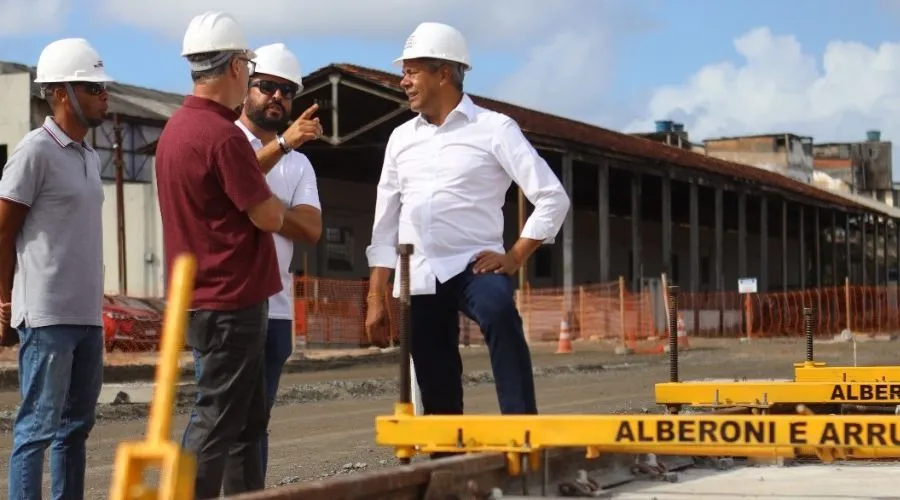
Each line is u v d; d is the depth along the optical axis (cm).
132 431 1155
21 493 524
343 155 3419
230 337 473
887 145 8656
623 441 442
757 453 506
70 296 533
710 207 5153
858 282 6469
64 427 550
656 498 440
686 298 3819
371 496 362
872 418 424
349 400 1545
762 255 4531
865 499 430
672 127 7269
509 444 450
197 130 471
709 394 727
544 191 566
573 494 455
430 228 572
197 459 476
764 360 2431
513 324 555
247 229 478
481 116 577
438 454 473
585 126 3791
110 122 3844
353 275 3812
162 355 269
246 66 493
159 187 486
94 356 553
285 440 1080
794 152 7238
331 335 2973
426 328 582
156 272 3100
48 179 530
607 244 3381
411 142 584
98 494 770
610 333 3306
